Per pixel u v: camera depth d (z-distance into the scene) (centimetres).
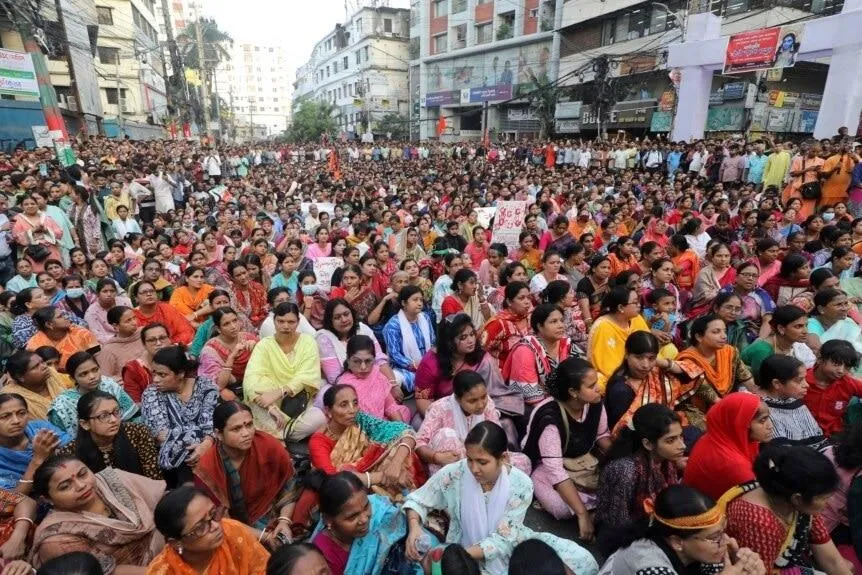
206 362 461
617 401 373
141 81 3794
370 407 408
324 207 1314
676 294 603
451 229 949
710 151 1606
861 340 453
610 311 467
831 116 1343
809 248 703
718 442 292
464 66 4184
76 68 2655
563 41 3256
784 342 422
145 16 4009
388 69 5534
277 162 3177
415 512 286
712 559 216
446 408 367
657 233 853
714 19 1694
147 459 339
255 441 319
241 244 945
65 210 935
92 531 262
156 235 995
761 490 247
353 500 249
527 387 408
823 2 1911
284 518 315
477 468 266
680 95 1806
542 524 356
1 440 320
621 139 2184
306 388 445
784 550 244
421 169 2498
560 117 3167
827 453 298
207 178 1989
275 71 11238
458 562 243
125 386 432
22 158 1497
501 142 3197
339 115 6397
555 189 1438
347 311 475
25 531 282
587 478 354
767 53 1485
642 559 224
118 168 1568
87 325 571
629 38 2756
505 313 492
